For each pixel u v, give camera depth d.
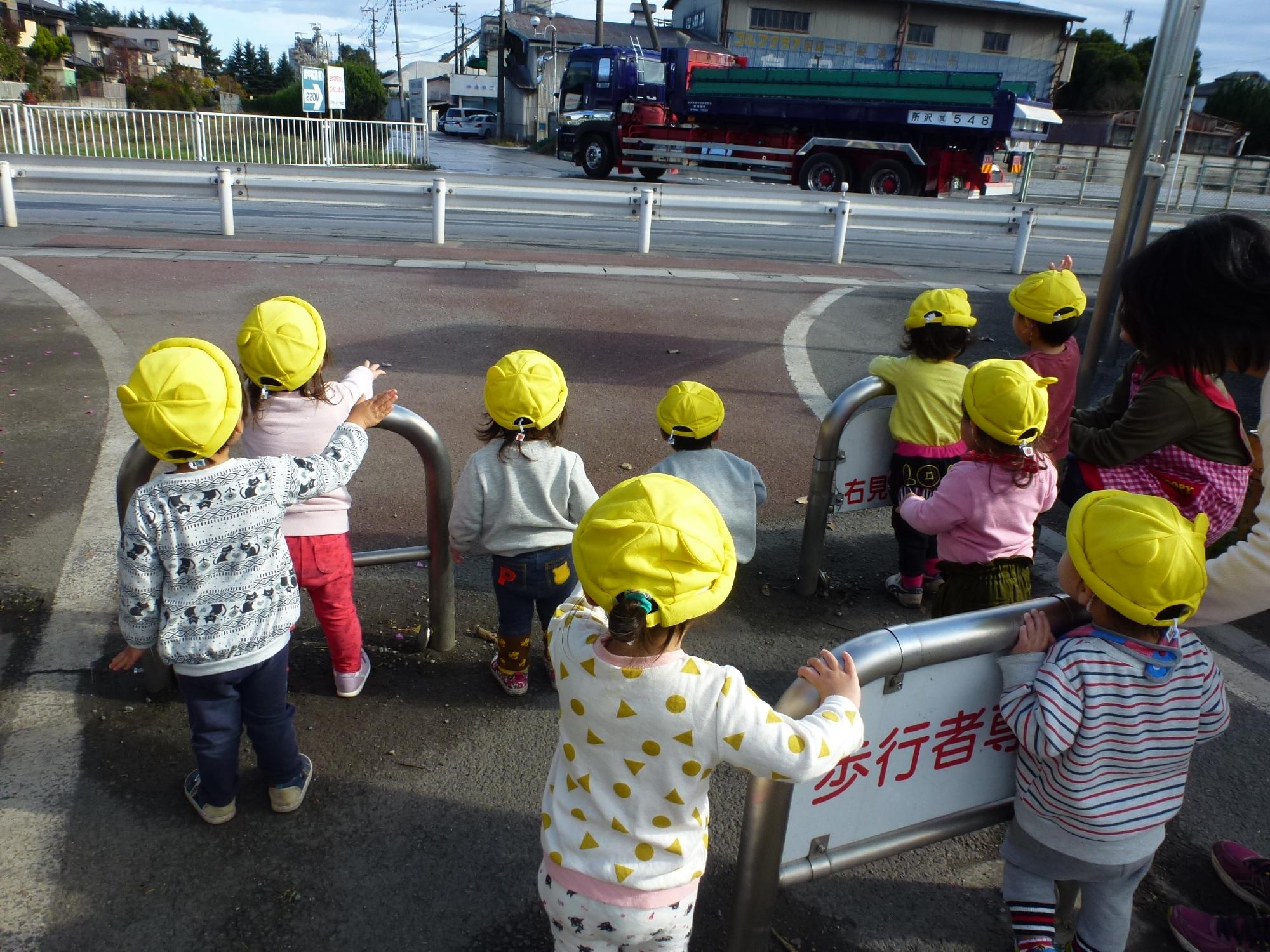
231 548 2.36
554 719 3.26
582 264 11.03
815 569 4.21
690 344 8.02
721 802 2.93
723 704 1.70
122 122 20.58
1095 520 1.93
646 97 22.41
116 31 93.44
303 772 2.84
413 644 3.66
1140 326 2.48
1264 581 1.86
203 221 13.16
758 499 3.56
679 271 11.00
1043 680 1.95
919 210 12.45
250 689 2.54
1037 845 2.16
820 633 3.97
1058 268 3.70
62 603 3.71
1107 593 1.89
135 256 9.88
